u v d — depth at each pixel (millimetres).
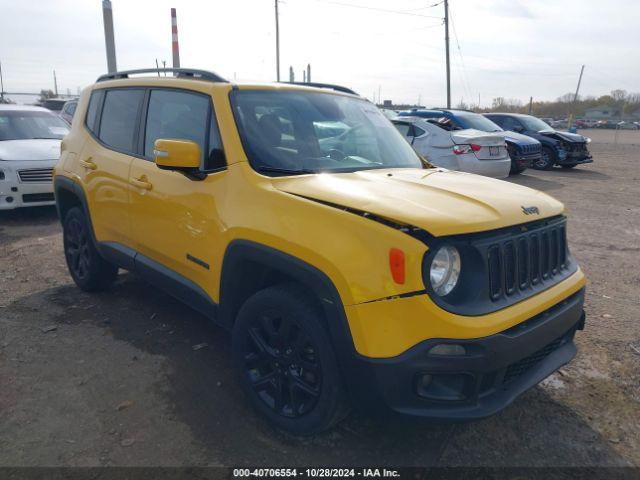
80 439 2900
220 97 3426
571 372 3752
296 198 2811
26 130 9195
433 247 2408
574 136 15562
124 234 4188
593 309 4895
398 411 2467
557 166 16906
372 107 4414
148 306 4773
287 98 3697
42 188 7973
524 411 3277
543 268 2924
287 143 3387
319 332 2660
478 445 2949
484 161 10688
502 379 2598
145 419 3098
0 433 2930
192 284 3553
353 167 3486
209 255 3277
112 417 3107
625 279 5758
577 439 3023
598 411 3299
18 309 4660
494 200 2785
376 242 2447
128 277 5539
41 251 6438
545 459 2850
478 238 2531
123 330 4277
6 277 5500
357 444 2926
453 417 2467
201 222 3307
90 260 4820
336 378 2652
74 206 5199
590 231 7992
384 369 2418
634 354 4016
